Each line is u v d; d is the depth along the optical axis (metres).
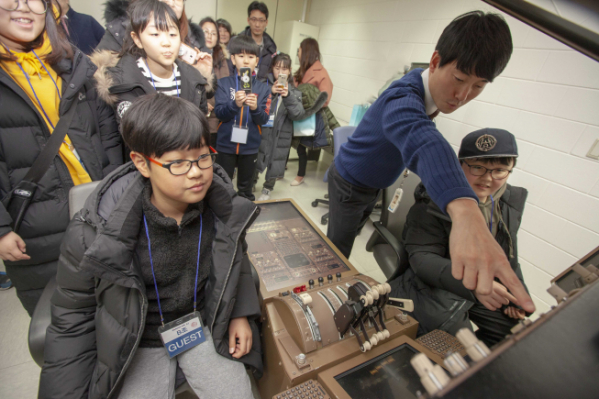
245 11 3.85
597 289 0.28
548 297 1.73
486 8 1.87
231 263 0.85
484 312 1.23
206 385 0.81
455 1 2.06
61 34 1.04
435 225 1.20
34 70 0.98
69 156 1.10
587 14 0.27
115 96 1.23
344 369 0.75
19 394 1.06
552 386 0.20
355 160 1.24
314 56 2.92
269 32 4.10
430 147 0.60
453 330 1.13
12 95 0.94
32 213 1.05
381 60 2.82
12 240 0.94
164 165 0.64
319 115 2.83
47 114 1.04
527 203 1.77
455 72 0.77
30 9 0.89
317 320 0.83
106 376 0.72
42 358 0.79
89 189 0.90
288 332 0.87
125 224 0.71
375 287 0.81
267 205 1.54
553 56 1.57
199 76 1.56
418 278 1.25
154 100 0.65
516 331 0.25
